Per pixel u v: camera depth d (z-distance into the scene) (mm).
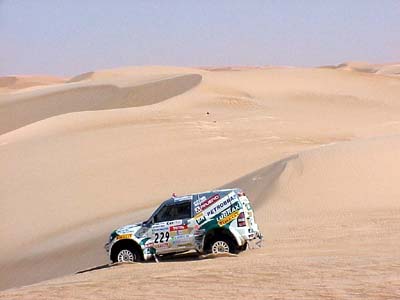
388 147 41531
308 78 111750
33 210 50062
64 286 18281
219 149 61750
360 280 15586
